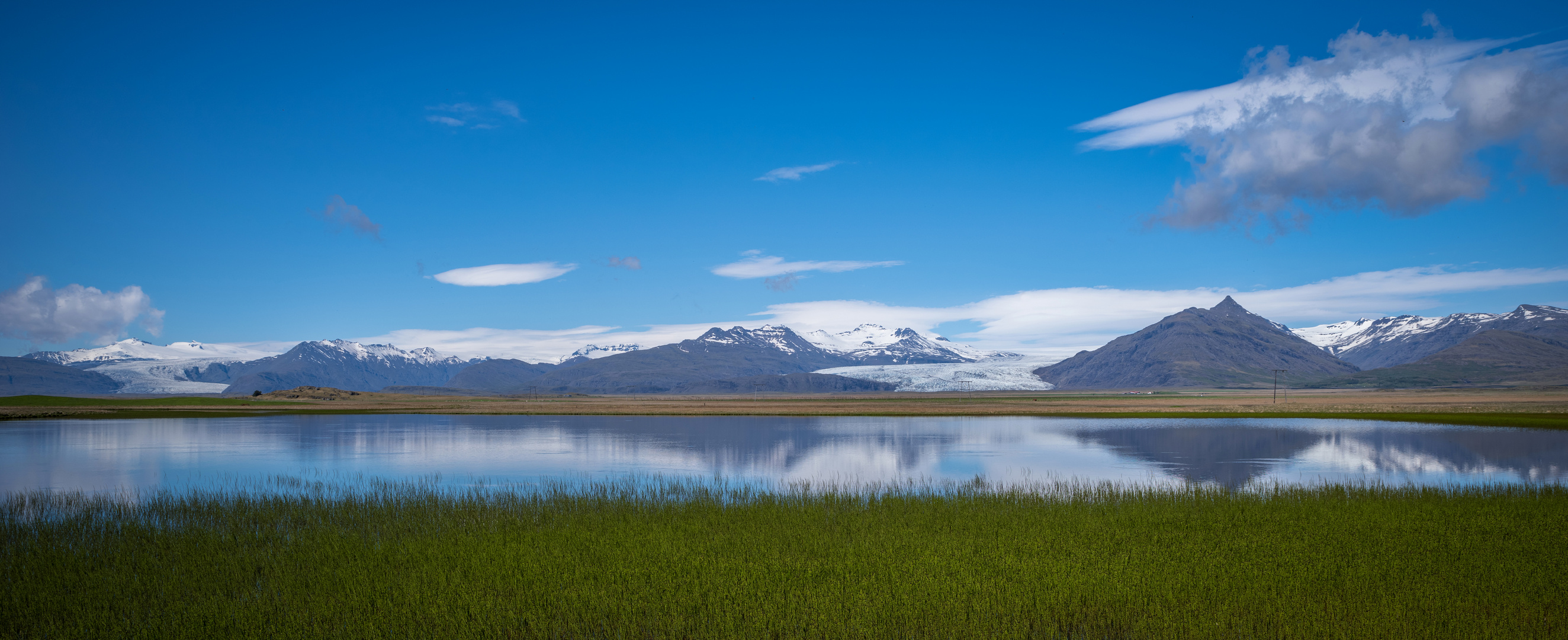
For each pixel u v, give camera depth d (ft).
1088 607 53.98
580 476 153.79
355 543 75.00
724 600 55.77
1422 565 64.18
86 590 60.18
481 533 79.82
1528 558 66.80
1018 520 85.97
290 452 207.51
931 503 98.78
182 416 392.27
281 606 55.57
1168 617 51.21
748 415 423.23
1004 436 265.13
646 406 611.06
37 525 84.58
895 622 51.21
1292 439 245.86
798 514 90.17
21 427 309.42
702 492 114.83
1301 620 50.49
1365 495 104.32
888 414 433.48
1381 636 47.75
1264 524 83.10
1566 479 145.38
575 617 52.65
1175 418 386.73
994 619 51.52
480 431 289.12
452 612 53.67
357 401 640.99
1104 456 193.98
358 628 50.98
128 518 91.25
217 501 104.12
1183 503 97.66
